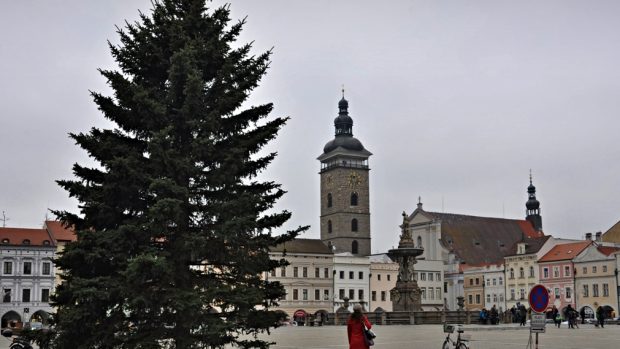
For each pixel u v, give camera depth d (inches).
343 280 5876.0
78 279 1010.1
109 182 1069.8
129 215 1111.6
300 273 5693.9
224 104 1134.4
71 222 1125.1
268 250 1170.0
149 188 1040.8
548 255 5541.3
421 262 6250.0
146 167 1087.0
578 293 5221.5
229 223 1069.8
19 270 4475.9
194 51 1111.0
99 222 1094.4
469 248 6540.4
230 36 1233.4
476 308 6077.8
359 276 5954.7
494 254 6614.2
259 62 1219.2
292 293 5634.8
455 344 1238.9
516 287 5728.3
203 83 1123.3
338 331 2610.7
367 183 7007.9
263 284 1159.6
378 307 6023.6
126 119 1124.5
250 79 1195.3
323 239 7086.6
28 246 4505.4
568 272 5310.0
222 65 1178.6
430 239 6569.9
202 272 1152.2
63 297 1063.0
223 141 1169.4
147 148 1090.7
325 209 7086.6
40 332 1072.2
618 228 5856.3
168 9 1219.9
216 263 1122.7
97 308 1021.8
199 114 1137.4
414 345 1641.2
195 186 1123.3
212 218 1101.1
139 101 1083.9
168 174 1079.0
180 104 1146.7
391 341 1790.1
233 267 1137.4
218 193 1135.6
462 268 6264.8
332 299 5782.5
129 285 1018.7
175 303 1018.1
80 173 1125.7
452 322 3253.0
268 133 1173.7
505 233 6860.2
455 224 6678.2
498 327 2625.5
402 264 3324.3
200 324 1052.5
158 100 1141.1
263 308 1192.8
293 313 5595.5
